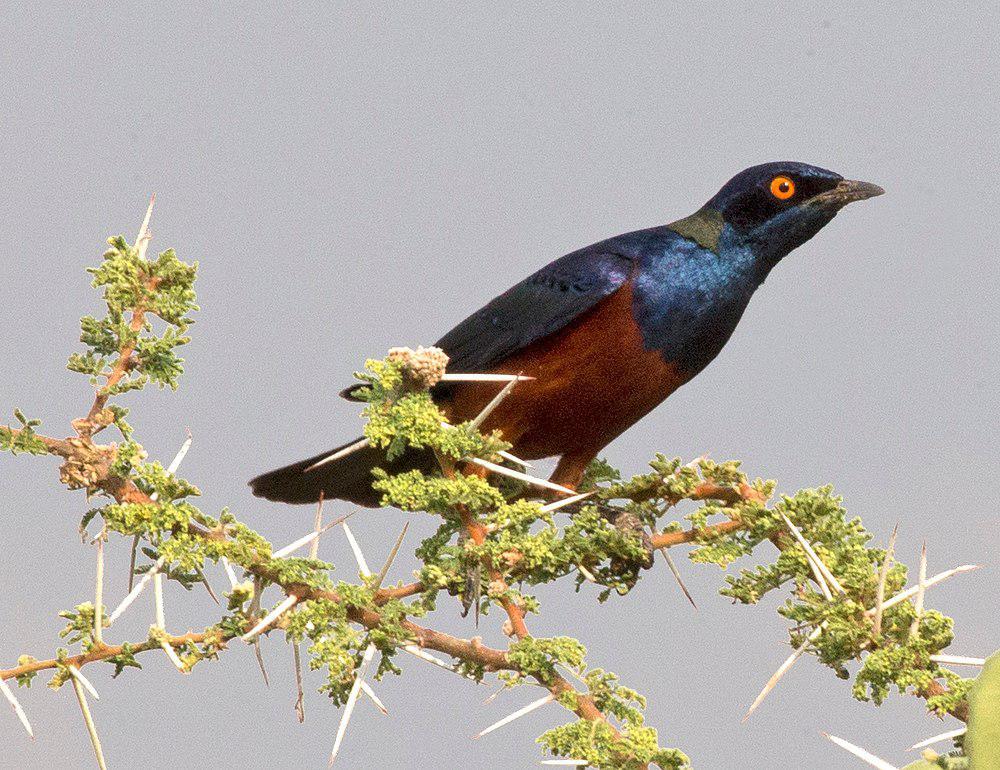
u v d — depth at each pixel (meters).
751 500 9.30
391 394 8.33
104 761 6.80
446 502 8.16
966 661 7.39
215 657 7.28
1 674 6.86
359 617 7.60
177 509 7.38
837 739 6.17
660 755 6.78
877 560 8.50
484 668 7.62
